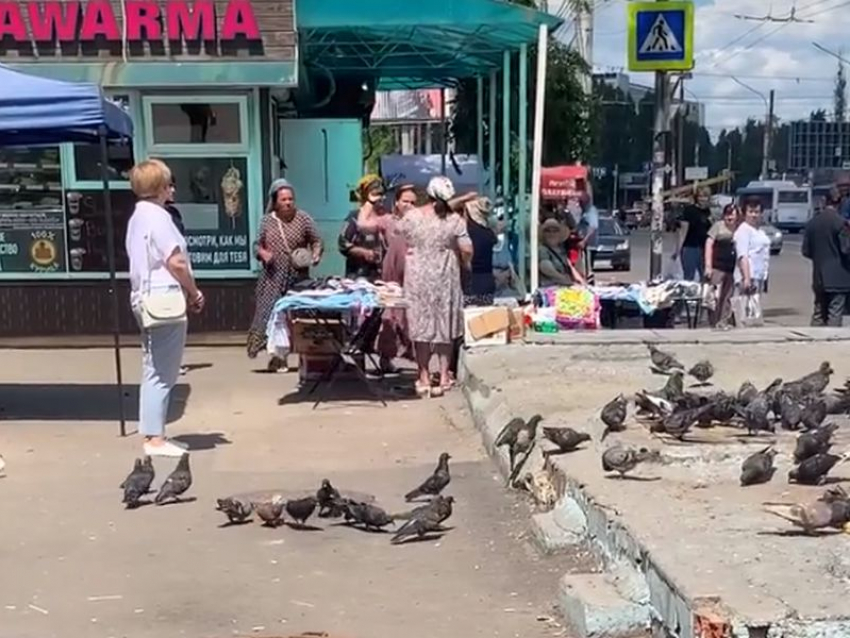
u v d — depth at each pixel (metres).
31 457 7.63
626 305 11.43
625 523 4.82
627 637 4.38
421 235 9.61
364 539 5.90
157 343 7.46
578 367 8.94
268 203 11.66
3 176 12.02
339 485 6.92
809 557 4.29
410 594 5.08
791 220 60.28
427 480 6.59
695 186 21.31
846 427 6.69
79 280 12.19
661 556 4.33
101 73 11.53
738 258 14.59
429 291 9.62
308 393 9.82
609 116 67.81
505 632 4.61
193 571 5.44
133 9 11.50
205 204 12.13
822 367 7.46
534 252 11.83
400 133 36.50
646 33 11.42
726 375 8.57
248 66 11.61
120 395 8.35
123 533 6.03
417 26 11.73
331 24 11.67
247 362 11.35
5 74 7.97
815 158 93.62
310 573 5.39
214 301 12.21
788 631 3.67
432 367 9.75
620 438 6.31
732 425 6.56
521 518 6.16
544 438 6.57
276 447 7.94
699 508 5.05
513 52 15.05
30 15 11.50
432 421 8.74
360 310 9.80
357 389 9.99
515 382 8.39
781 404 6.50
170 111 12.02
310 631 4.66
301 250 10.60
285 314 9.80
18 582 5.31
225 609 4.94
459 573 5.34
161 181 7.40
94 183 12.07
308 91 16.27
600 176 58.62
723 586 3.97
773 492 5.34
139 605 5.00
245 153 12.09
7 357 11.73
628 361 9.23
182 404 9.41
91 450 7.83
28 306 12.21
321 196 13.59
